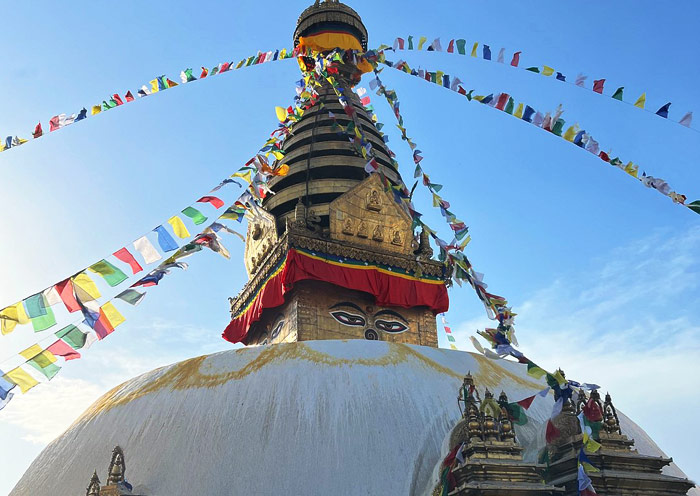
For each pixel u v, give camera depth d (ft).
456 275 50.62
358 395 42.47
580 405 41.68
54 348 39.29
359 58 79.36
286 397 42.01
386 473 38.93
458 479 38.09
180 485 38.58
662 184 44.93
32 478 45.60
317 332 61.67
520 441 43.73
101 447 43.32
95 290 40.96
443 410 43.01
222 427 40.83
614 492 39.55
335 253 63.31
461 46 54.70
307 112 78.79
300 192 70.33
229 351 47.09
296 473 38.37
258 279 67.87
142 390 46.11
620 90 44.04
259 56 62.69
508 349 40.50
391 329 64.44
